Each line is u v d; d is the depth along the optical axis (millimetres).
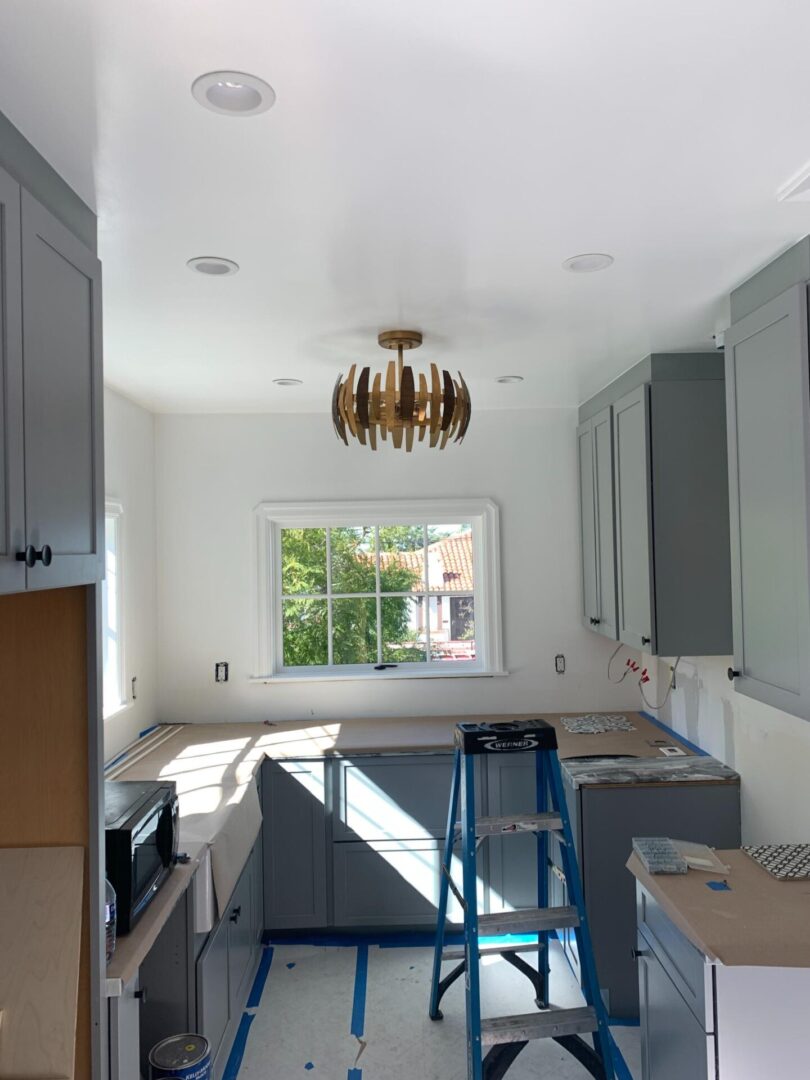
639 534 3291
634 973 3133
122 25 1158
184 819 2805
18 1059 1620
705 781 3162
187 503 4328
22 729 1796
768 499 2221
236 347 3012
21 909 1725
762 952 1834
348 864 3758
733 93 1376
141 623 4051
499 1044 2834
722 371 3203
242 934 3135
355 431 2695
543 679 4391
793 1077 1838
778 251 2146
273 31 1176
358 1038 3006
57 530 1528
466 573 4516
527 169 1646
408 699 4359
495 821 2766
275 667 4414
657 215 1898
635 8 1142
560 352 3193
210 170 1628
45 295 1479
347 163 1605
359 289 2383
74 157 1563
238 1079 2764
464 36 1201
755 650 2326
